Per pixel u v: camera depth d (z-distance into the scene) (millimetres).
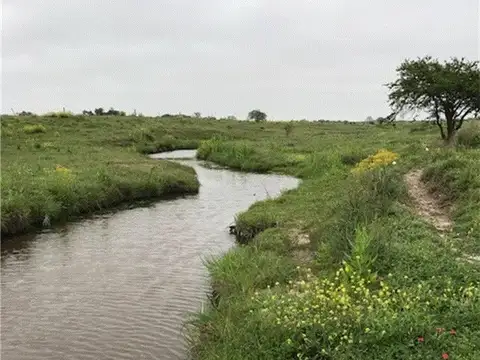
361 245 10211
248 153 43812
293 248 13930
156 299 12227
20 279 13797
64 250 16625
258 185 31844
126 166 31672
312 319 8117
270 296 9555
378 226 11492
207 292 12609
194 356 9172
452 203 15070
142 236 18469
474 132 28297
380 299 8289
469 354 6832
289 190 25000
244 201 25984
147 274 14117
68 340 10141
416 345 7238
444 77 28812
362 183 16734
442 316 7910
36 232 19031
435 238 11664
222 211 23250
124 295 12531
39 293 12727
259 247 14062
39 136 48781
